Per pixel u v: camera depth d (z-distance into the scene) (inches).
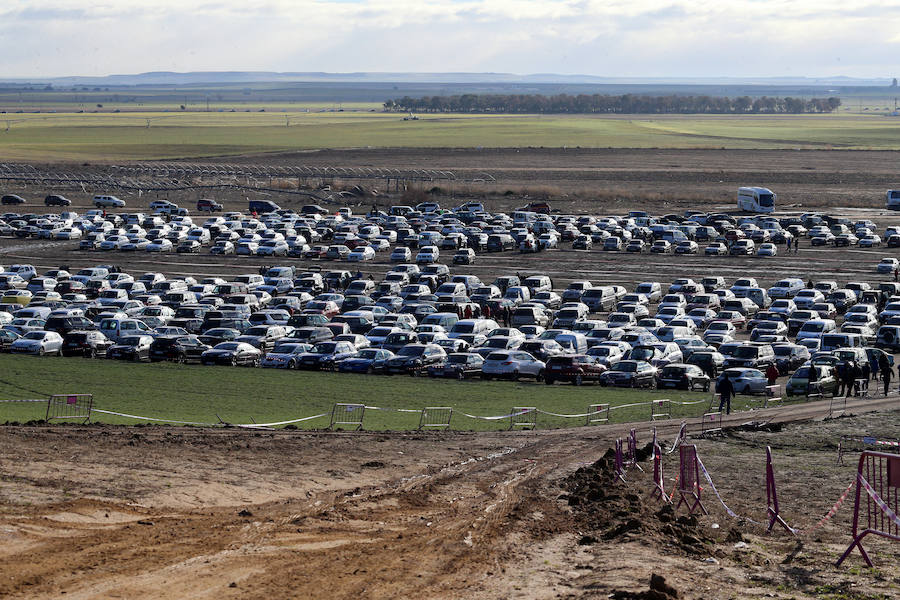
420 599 1736.0
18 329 6545.3
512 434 3816.4
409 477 2960.1
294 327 6752.0
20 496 2434.8
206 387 4781.0
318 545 2107.5
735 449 3523.6
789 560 2091.5
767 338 6648.6
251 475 2859.3
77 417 3836.1
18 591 1723.7
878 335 6943.9
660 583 1750.7
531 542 2182.6
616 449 3186.5
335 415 4119.1
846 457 3373.5
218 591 1752.0
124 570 1871.3
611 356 5900.6
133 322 6466.5
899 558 2118.6
